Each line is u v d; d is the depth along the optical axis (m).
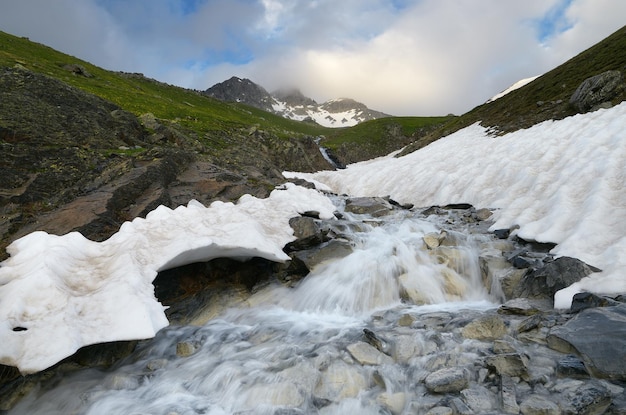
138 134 24.84
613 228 10.79
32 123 17.69
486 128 41.66
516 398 5.85
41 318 7.18
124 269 8.74
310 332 9.06
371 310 10.45
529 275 10.03
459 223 16.19
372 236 14.17
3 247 10.53
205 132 39.34
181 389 7.40
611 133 18.05
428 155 33.41
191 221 12.00
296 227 13.32
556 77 48.12
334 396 6.64
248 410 6.54
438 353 7.27
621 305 7.44
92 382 7.91
